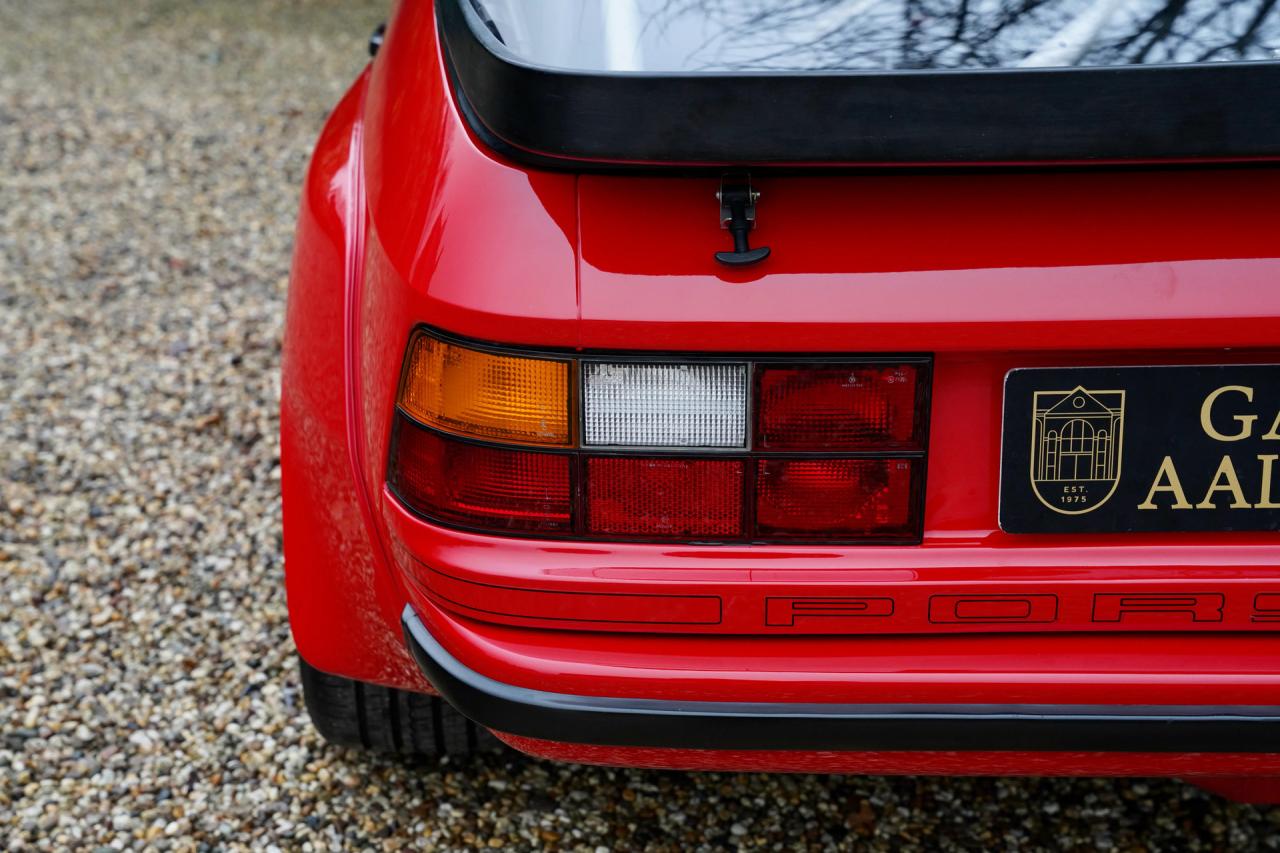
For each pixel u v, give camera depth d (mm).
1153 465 1375
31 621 2482
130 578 2607
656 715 1426
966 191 1316
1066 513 1391
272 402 3236
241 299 3771
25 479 2918
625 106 1226
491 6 1545
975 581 1397
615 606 1417
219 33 6434
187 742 2199
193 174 4672
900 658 1418
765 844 1993
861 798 2080
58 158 4781
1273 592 1403
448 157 1436
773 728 1421
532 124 1265
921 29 1469
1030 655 1419
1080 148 1201
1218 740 1414
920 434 1362
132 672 2359
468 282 1350
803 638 1434
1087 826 2016
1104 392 1353
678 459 1369
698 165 1243
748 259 1301
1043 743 1422
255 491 2891
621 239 1325
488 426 1380
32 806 2061
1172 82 1178
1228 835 1990
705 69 1348
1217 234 1305
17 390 3277
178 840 2004
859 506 1391
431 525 1452
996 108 1195
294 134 5082
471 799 2078
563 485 1391
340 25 6621
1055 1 1479
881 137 1210
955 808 2057
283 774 2131
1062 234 1309
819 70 1204
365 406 1571
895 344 1315
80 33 6352
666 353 1330
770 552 1404
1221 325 1300
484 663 1458
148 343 3516
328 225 1755
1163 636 1429
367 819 2043
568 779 2119
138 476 2941
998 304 1302
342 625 1794
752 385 1342
